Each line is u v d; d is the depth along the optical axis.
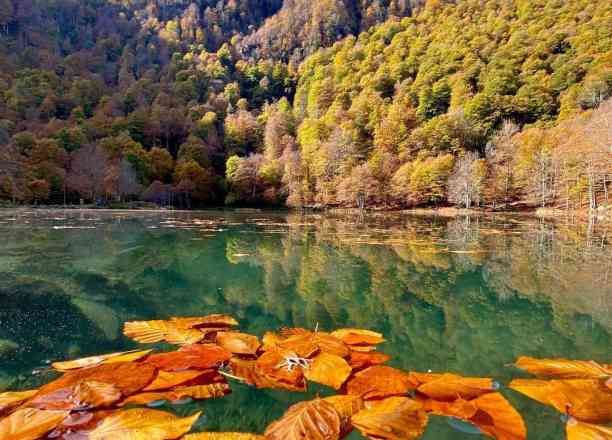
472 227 20.45
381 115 59.47
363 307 5.80
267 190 54.16
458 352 3.95
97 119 59.47
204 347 3.78
